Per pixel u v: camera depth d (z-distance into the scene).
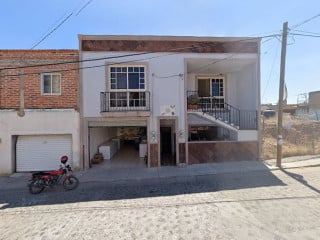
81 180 11.10
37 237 5.51
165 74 13.41
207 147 13.69
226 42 13.75
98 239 5.26
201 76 16.70
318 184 8.84
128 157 16.42
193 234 5.24
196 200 7.61
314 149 15.52
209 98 16.56
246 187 8.88
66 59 13.10
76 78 13.12
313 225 5.41
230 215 6.21
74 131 13.14
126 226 5.86
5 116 12.95
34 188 9.62
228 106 16.50
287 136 19.75
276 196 7.61
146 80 13.33
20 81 12.98
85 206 7.60
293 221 5.66
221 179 10.36
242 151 13.90
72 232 5.69
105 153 15.79
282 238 4.87
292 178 9.90
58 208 7.55
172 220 6.07
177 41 13.48
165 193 8.64
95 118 13.16
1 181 11.56
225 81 16.72
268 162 13.27
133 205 7.44
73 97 13.12
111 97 13.31
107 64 13.16
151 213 6.64
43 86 13.10
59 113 13.07
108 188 9.80
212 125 15.27
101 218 6.48
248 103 15.03
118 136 21.67
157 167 13.17
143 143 16.42
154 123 13.38
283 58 12.41
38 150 13.33
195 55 13.54
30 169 13.30
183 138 13.52
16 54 12.93
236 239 4.93
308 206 6.61
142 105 13.38
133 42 13.28
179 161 13.50
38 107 13.05
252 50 13.94
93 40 13.16
